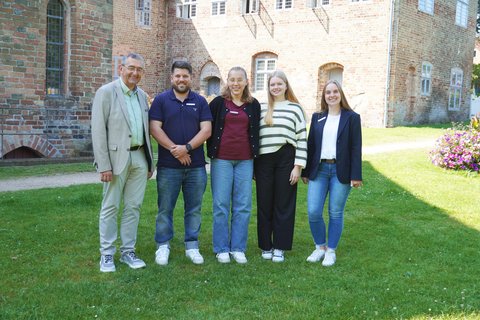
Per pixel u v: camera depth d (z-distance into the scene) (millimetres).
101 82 14148
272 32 25125
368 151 14930
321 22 23547
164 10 28406
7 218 7047
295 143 5652
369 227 7289
